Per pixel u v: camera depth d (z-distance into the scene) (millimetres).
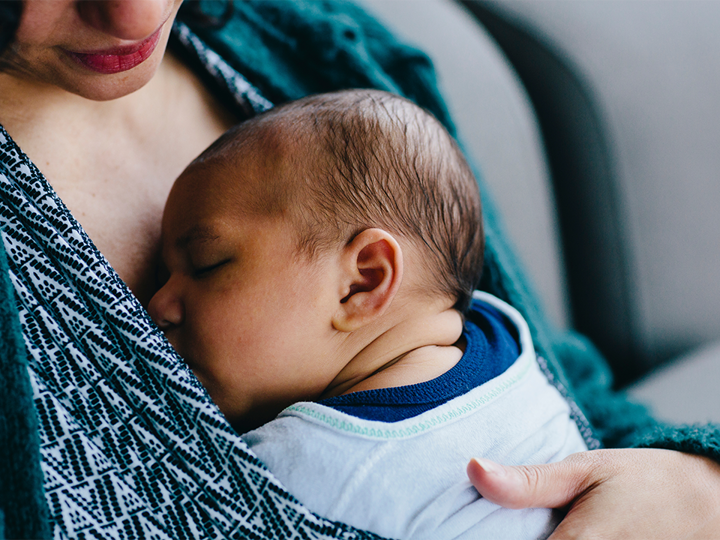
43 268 417
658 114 1451
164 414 423
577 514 480
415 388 502
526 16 1442
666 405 1148
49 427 388
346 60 857
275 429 477
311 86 869
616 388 1438
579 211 1450
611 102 1424
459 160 660
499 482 444
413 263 590
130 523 402
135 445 414
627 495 491
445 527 445
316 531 420
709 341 1466
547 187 1385
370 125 606
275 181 572
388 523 436
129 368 421
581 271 1459
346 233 565
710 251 1479
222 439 420
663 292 1449
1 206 418
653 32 1476
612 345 1442
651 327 1442
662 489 504
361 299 557
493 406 512
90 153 599
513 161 1297
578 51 1426
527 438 513
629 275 1426
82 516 385
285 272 553
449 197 623
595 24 1441
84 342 419
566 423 590
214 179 582
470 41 1299
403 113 635
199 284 566
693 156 1469
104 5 414
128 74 482
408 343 572
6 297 385
